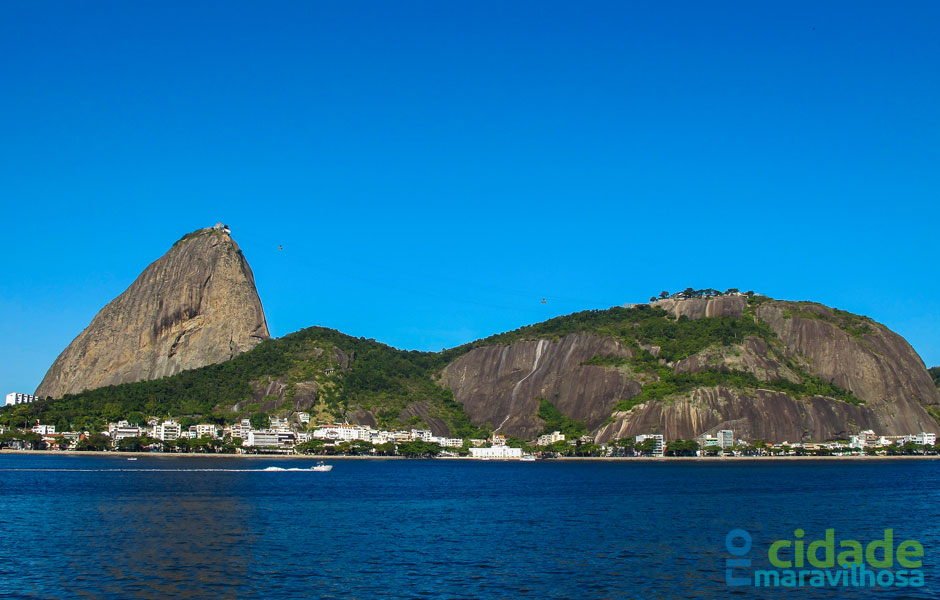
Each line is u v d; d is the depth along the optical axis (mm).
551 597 73938
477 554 94062
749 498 167625
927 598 75562
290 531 110375
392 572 83188
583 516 132375
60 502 140250
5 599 71062
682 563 89875
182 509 132750
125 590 74625
